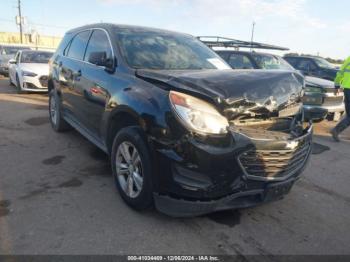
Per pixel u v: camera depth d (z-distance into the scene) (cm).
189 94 287
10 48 1884
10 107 848
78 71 472
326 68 1178
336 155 575
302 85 341
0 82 1461
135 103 312
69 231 296
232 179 284
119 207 342
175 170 280
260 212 350
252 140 285
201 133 274
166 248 280
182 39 465
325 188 428
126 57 384
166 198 292
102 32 450
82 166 449
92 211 332
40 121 701
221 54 936
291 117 334
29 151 502
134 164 326
